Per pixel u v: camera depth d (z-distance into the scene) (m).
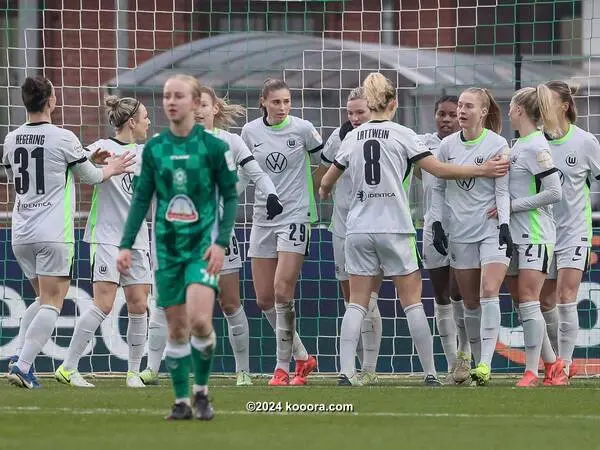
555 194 35.34
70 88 48.88
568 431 24.70
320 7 50.09
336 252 39.53
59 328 43.25
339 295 43.84
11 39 48.53
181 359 25.66
